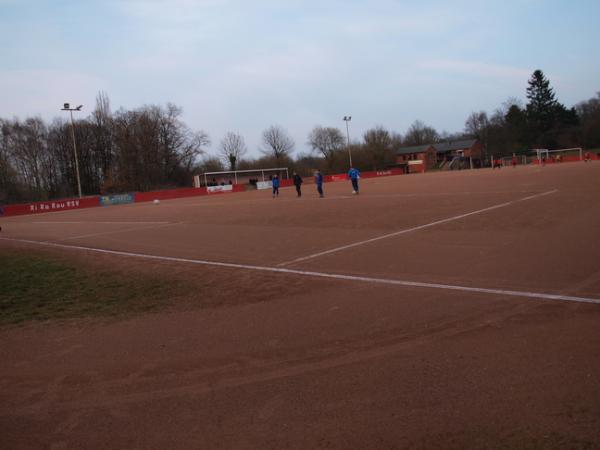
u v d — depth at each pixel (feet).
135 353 16.88
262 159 355.77
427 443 10.09
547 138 352.28
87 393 13.87
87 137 279.69
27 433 11.76
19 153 251.60
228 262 34.19
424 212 56.29
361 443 10.27
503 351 14.40
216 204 113.19
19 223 99.55
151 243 48.08
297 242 41.16
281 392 12.96
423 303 20.12
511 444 9.82
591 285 20.77
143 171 264.11
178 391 13.55
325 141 368.89
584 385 11.92
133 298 25.27
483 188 90.17
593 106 374.43
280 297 23.18
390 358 14.64
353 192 113.09
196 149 291.58
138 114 265.34
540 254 28.12
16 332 20.35
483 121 419.13
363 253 33.37
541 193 68.44
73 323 21.22
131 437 11.23
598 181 82.99
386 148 354.33
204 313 21.45
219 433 11.11
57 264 38.37
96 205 173.68
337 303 21.24
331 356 15.19
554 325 16.25
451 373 13.21
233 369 14.80
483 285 22.27
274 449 10.28
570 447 9.57
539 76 359.66
